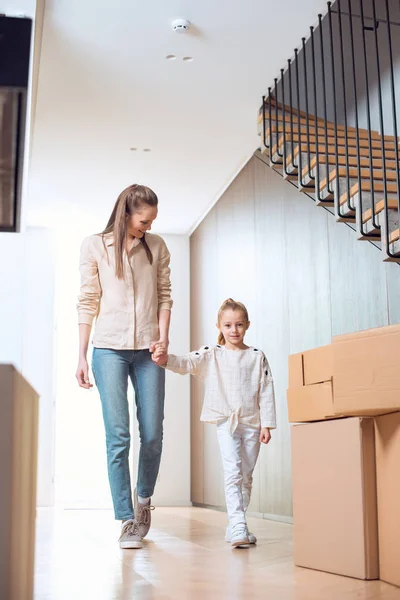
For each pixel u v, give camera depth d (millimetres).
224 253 5746
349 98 4871
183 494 6598
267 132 4277
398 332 1776
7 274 1106
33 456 1251
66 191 5785
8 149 1196
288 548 2654
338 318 3662
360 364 1865
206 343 6172
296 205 4254
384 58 4406
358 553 1896
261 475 4672
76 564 2215
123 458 2719
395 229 2773
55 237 6645
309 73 4969
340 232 3648
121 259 2795
